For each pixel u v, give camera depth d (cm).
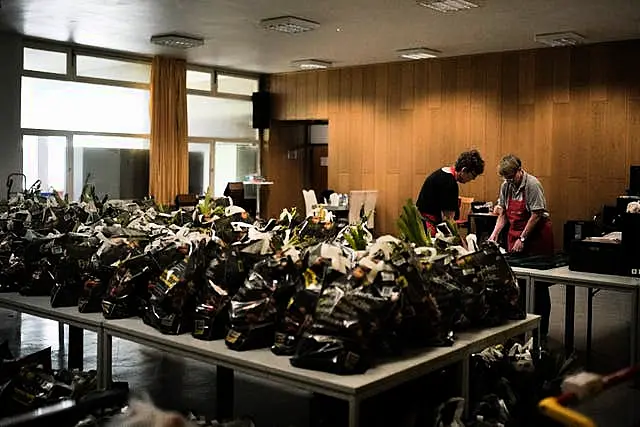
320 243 278
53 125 1009
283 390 414
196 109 1211
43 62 988
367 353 237
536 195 517
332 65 1184
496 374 310
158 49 1042
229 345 263
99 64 1057
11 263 383
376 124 1176
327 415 282
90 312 327
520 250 518
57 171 1020
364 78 1184
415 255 273
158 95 1115
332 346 233
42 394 284
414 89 1128
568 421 158
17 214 454
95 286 328
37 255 383
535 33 883
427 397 282
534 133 1009
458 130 1083
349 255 265
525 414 282
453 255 311
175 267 292
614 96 939
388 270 245
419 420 267
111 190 1089
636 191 855
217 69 1225
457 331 297
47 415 188
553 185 995
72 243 351
